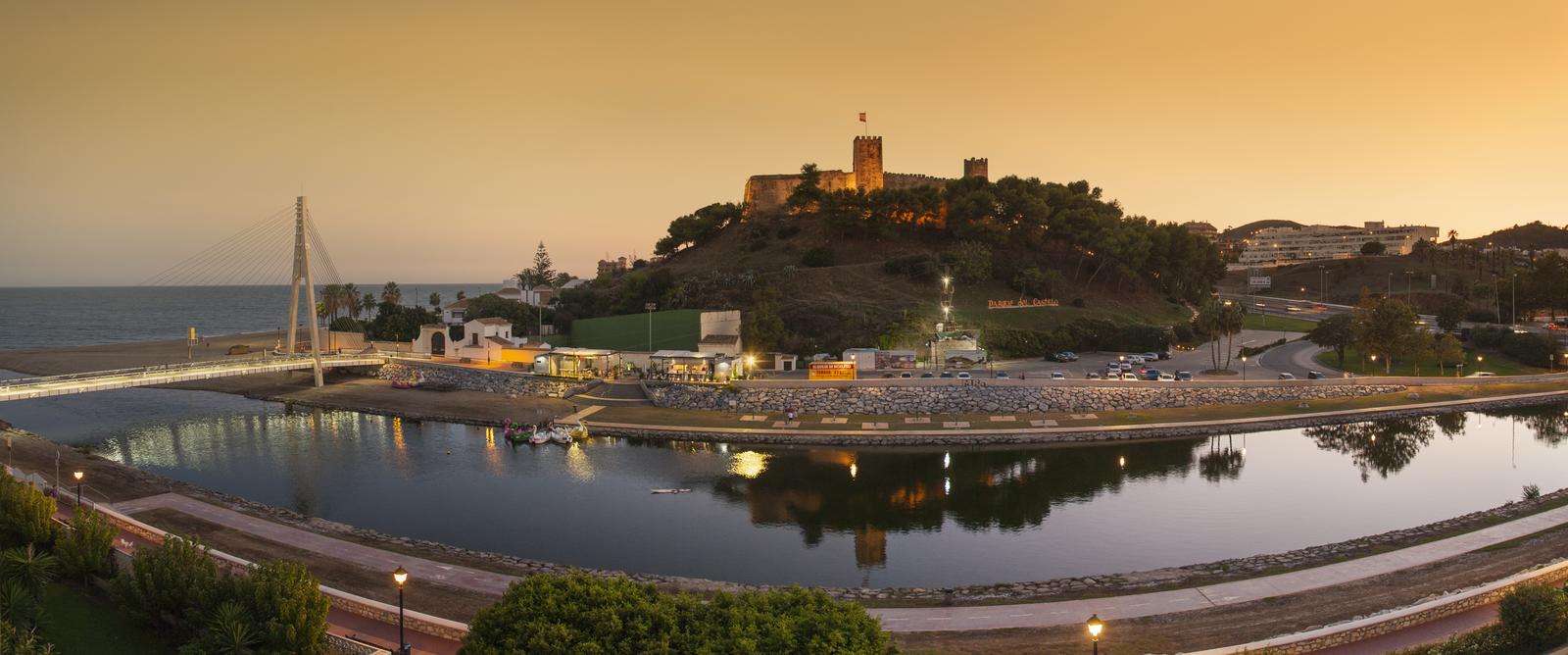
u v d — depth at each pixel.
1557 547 55.72
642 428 104.31
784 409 113.69
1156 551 64.56
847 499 78.31
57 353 183.00
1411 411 113.62
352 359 144.38
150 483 75.25
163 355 177.12
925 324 145.75
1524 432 104.81
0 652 34.53
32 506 50.12
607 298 183.25
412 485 82.12
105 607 44.06
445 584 51.81
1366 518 72.38
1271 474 86.88
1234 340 171.62
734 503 77.06
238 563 50.38
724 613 34.72
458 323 186.25
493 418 113.00
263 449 97.75
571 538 67.19
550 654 32.12
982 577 59.53
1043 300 169.00
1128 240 182.75
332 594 45.19
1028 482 83.69
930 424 106.12
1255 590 50.28
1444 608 42.31
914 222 192.25
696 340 149.88
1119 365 135.25
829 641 32.56
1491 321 190.62
